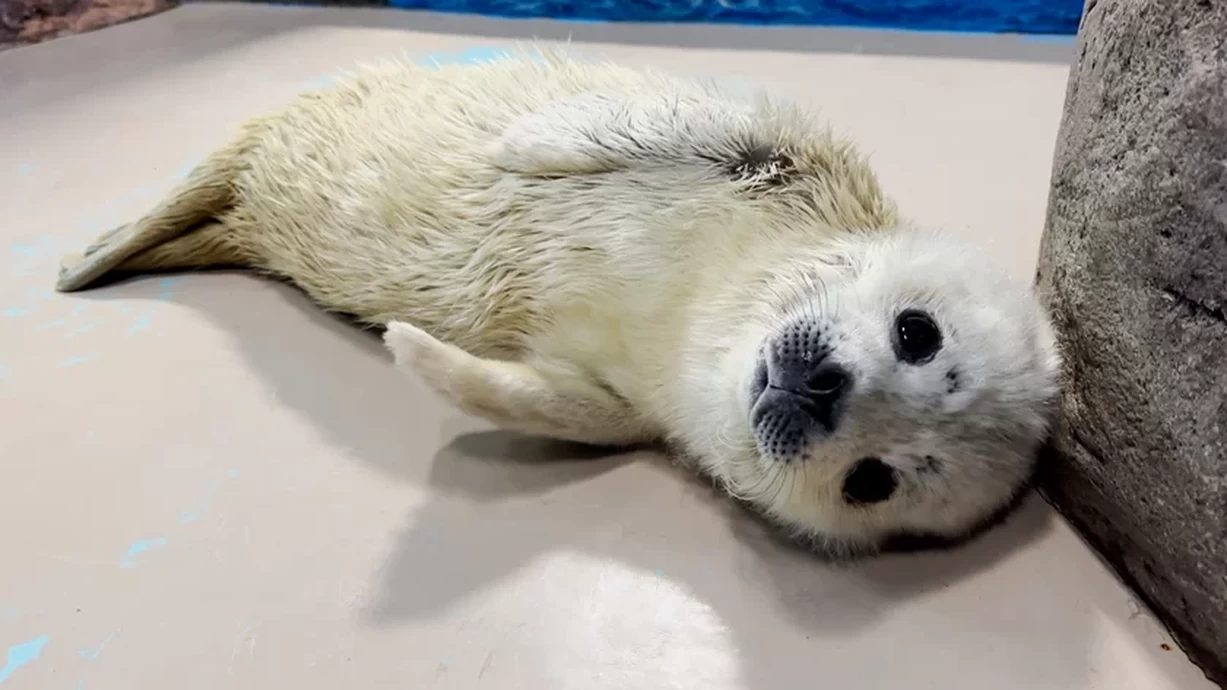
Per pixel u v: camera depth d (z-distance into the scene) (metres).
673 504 0.53
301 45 1.13
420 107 0.61
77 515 0.51
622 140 0.54
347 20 1.22
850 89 1.01
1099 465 0.49
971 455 0.47
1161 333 0.43
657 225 0.53
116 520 0.51
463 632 0.46
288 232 0.65
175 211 0.68
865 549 0.51
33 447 0.55
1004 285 0.51
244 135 0.68
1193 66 0.39
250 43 1.14
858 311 0.47
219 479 0.54
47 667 0.44
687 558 0.50
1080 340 0.50
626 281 0.53
